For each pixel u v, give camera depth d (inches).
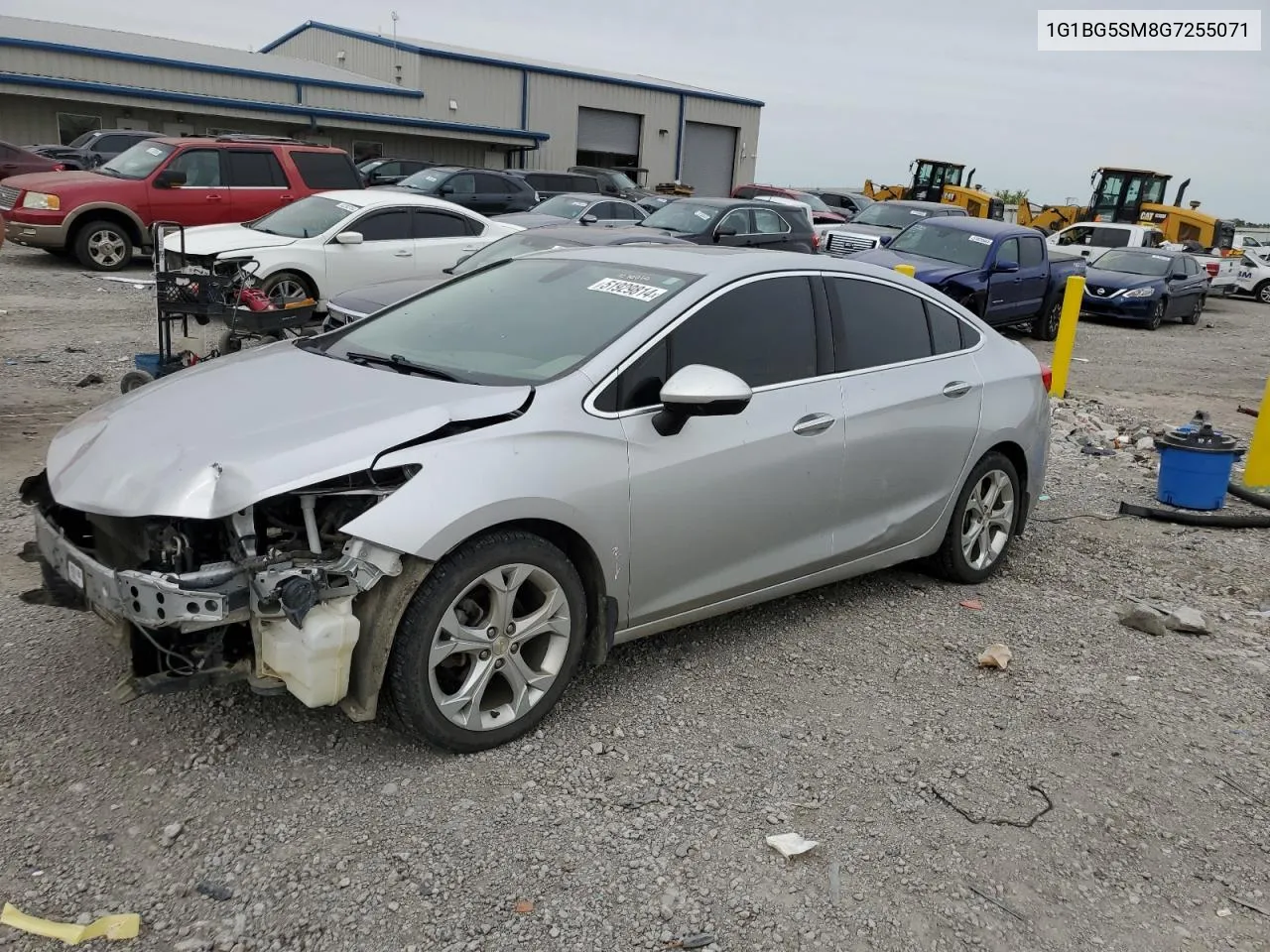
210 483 116.9
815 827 126.4
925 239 625.9
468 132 1408.7
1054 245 1126.4
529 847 118.8
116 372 356.8
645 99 1675.7
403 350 162.6
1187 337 797.9
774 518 165.6
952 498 200.5
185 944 100.7
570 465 136.9
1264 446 304.3
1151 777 143.6
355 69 1544.0
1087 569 230.2
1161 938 112.1
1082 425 397.7
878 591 206.8
